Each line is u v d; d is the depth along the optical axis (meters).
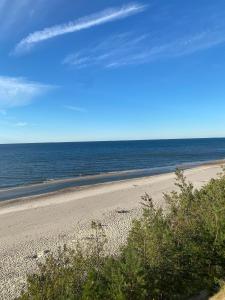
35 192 30.66
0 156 91.31
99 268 6.54
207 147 141.88
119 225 15.33
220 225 7.30
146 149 127.81
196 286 6.48
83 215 18.08
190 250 6.77
